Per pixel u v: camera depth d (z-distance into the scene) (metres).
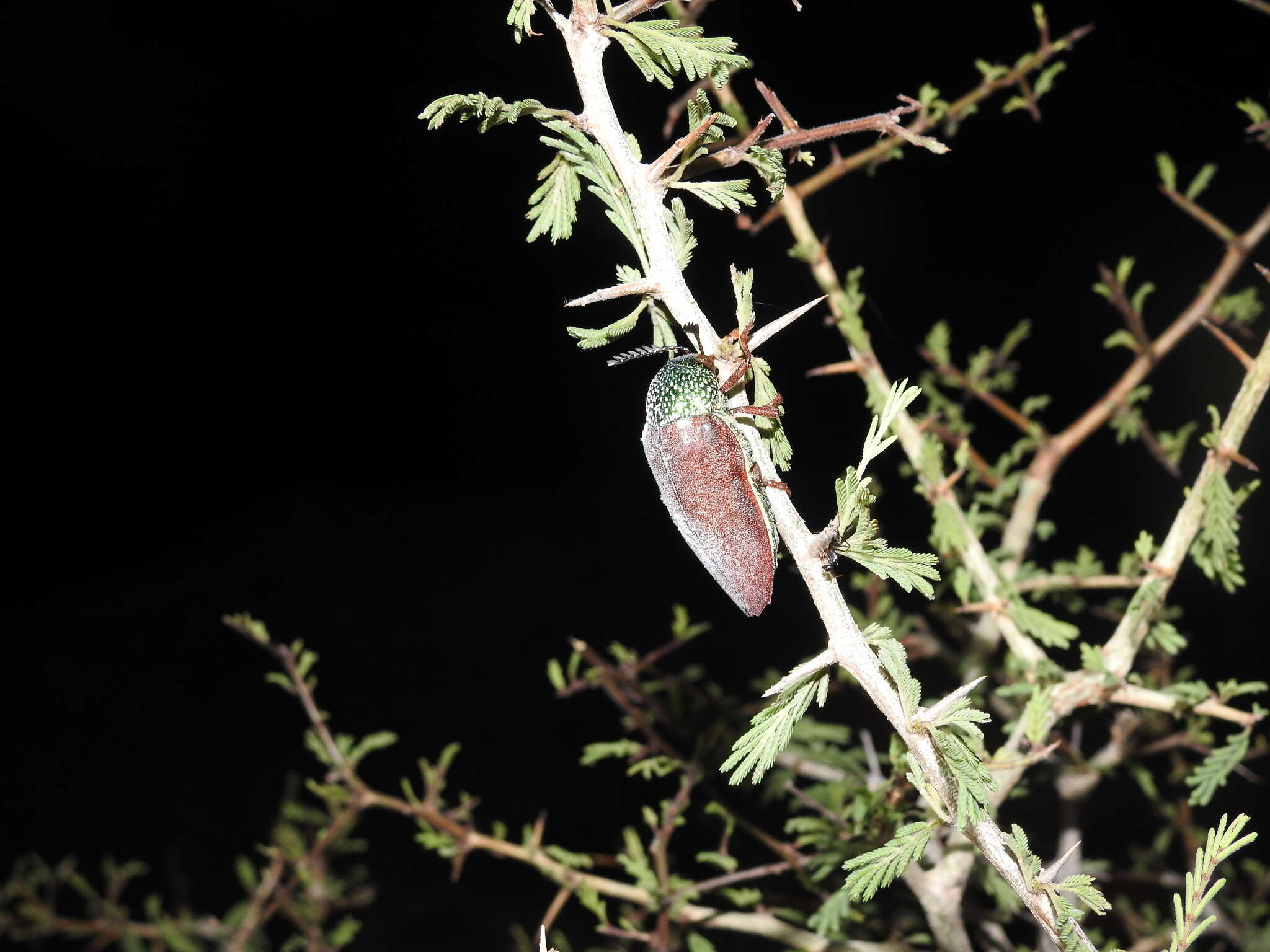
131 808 1.10
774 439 0.34
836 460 1.09
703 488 0.34
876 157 0.45
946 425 0.52
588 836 0.98
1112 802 0.73
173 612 1.43
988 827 0.31
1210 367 0.89
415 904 0.94
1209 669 0.87
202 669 1.31
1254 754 0.53
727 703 0.48
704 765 0.45
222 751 1.17
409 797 0.46
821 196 1.02
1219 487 0.37
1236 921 0.54
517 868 0.97
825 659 0.31
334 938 0.55
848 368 0.43
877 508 0.95
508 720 1.16
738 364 0.33
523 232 1.24
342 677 1.26
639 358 0.38
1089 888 0.30
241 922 0.64
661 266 0.32
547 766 1.08
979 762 0.30
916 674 0.58
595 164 0.34
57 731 1.22
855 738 0.68
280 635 1.35
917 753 0.30
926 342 0.50
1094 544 0.99
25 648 1.36
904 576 0.31
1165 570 0.38
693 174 0.33
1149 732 0.51
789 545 0.31
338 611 1.39
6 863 1.03
